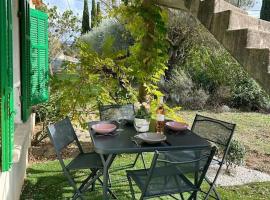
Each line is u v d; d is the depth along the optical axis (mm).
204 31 9070
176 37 9242
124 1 4184
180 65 9297
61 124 2838
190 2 3299
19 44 3357
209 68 8758
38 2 4891
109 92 4445
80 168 2684
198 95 8250
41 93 4301
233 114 7621
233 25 2859
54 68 6703
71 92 4301
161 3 4184
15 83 3377
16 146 2717
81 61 4320
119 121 3219
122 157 4188
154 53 4250
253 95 8172
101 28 10750
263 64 2508
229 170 3834
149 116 2861
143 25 4203
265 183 3504
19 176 2949
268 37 2830
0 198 2082
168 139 2660
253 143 5148
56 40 7156
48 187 3223
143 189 2195
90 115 4777
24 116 3451
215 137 3158
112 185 3299
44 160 4055
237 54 2756
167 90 8539
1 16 2070
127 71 4371
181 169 2189
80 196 2633
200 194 3135
